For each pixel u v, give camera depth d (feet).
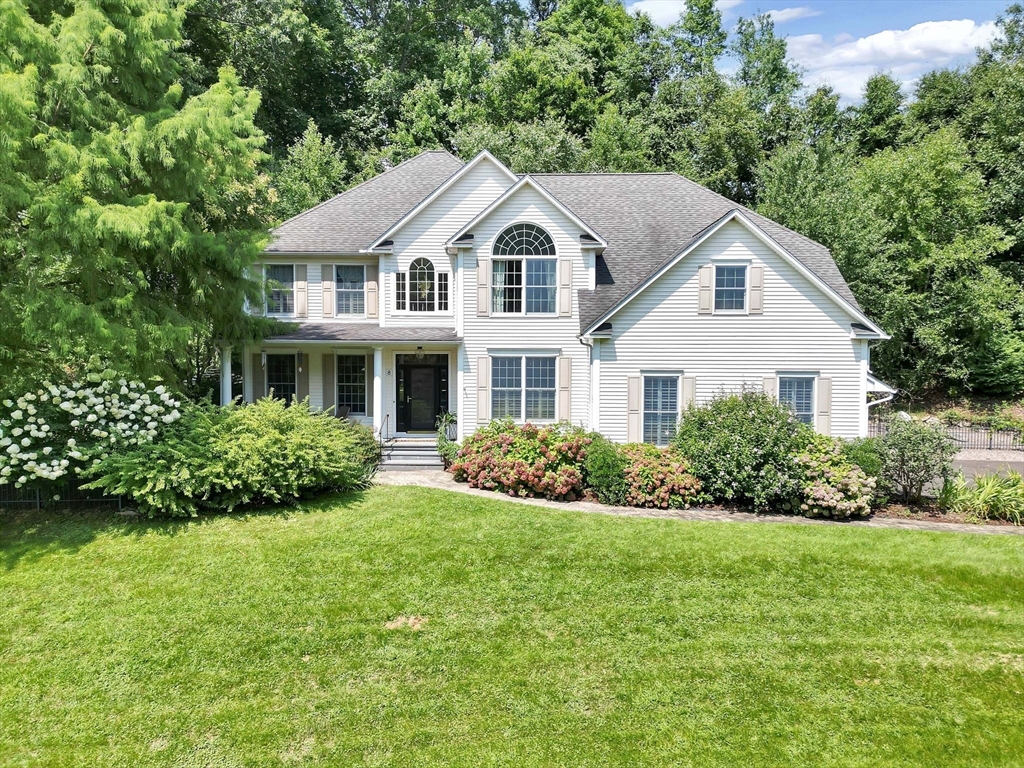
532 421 60.29
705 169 126.31
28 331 34.83
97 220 34.30
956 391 106.01
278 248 66.33
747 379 56.08
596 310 58.49
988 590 31.89
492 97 124.57
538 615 28.71
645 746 20.61
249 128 44.73
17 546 34.24
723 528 39.55
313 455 41.11
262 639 26.37
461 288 60.03
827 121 133.69
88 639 26.16
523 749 20.40
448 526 38.19
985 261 108.68
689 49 148.15
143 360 41.11
